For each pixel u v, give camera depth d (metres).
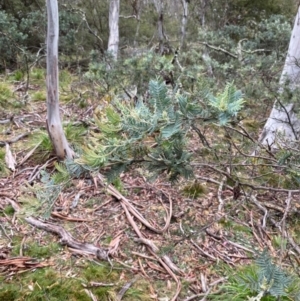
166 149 1.22
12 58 5.81
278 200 2.58
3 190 2.59
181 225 2.30
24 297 1.74
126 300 1.77
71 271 1.91
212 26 7.10
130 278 1.90
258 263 1.36
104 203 2.48
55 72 2.72
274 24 5.11
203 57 4.29
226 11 7.28
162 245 2.13
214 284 1.88
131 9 8.45
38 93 4.55
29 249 2.05
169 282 1.89
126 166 1.21
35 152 3.07
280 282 1.30
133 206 2.47
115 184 2.64
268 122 3.34
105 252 2.05
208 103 1.13
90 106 4.11
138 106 1.22
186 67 3.68
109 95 3.72
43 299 1.74
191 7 7.57
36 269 1.92
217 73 3.90
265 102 3.76
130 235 2.21
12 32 5.66
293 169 1.68
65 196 2.53
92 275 1.89
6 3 6.93
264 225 2.36
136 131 1.06
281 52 4.80
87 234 2.20
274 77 3.66
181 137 1.17
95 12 7.68
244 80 3.67
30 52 6.33
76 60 6.23
